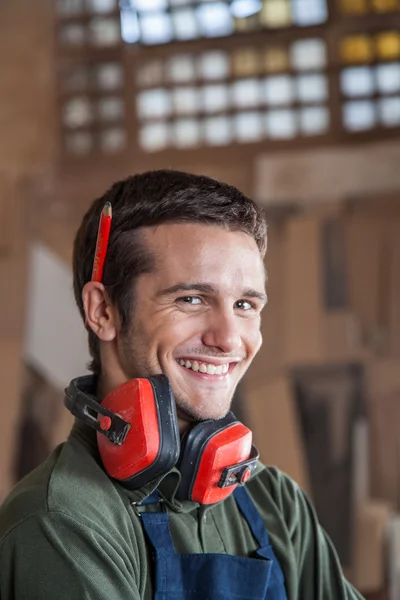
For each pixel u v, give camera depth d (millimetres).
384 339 3732
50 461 1098
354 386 3732
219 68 3971
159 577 1037
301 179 3881
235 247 1093
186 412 1098
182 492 1074
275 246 3852
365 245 3803
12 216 3992
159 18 3979
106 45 4023
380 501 3674
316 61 3906
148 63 4016
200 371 1095
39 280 3945
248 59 3949
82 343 3900
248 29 3932
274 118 3949
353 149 3857
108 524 1013
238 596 1067
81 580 948
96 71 4039
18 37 4035
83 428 1128
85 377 1165
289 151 3918
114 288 1115
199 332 1086
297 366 3756
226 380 1113
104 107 4043
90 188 4012
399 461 3658
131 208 1105
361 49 3877
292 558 1173
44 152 4039
